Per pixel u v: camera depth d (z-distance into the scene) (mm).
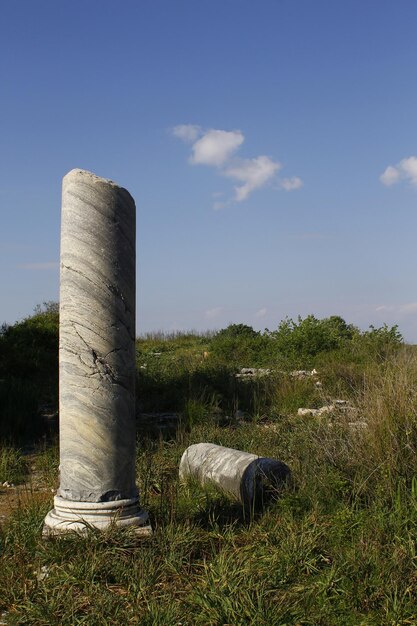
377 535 5625
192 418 11969
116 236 6035
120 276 6047
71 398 5949
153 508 6766
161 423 12570
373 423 7551
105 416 5934
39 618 4746
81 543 5602
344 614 4758
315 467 7570
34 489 8578
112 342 5984
